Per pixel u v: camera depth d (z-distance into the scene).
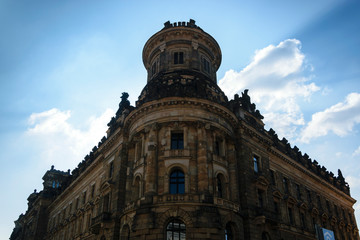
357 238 82.25
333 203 77.94
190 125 45.38
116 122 60.25
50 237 83.38
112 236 46.16
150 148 44.19
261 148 56.06
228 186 45.06
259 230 46.50
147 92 53.25
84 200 69.38
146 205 40.19
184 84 49.09
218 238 38.38
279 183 58.91
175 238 38.44
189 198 39.88
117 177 51.38
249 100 59.41
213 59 63.25
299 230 58.16
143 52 65.19
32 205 106.19
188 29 59.97
